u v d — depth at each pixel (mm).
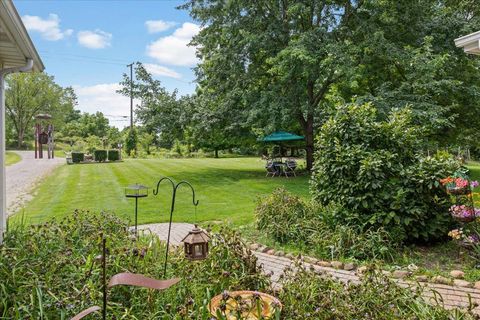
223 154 30172
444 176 4891
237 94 13070
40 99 40719
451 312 2609
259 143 16938
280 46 12375
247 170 15648
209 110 13359
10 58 4281
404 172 5012
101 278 2684
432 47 11492
